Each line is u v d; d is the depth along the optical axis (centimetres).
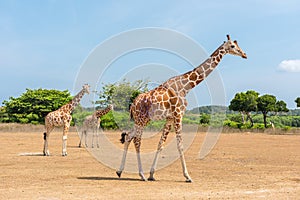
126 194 867
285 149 2114
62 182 1031
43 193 876
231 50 1144
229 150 2036
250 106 5559
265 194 876
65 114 1748
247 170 1293
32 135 3322
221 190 925
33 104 5188
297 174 1202
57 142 2525
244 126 4672
